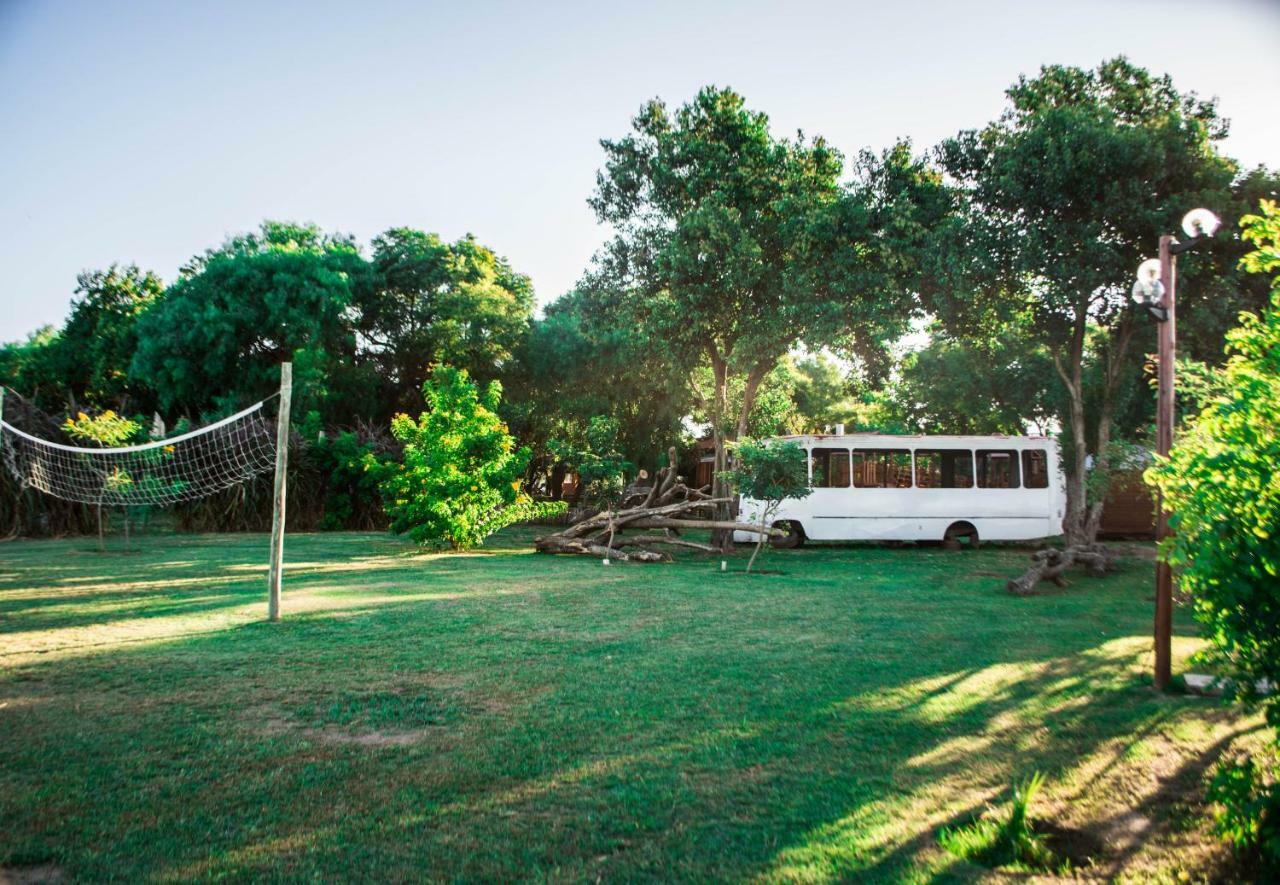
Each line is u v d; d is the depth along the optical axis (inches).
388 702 236.7
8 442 877.8
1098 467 789.2
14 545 806.5
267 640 323.9
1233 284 710.5
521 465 804.6
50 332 1972.2
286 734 207.2
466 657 296.8
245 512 1050.1
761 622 379.6
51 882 131.6
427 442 769.6
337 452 1114.1
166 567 600.1
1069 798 168.9
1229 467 154.3
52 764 183.9
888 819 157.4
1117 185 690.2
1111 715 226.2
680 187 840.3
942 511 855.7
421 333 1413.6
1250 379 162.4
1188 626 378.9
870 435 867.4
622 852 143.5
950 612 415.8
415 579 540.1
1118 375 819.4
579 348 1385.3
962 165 805.9
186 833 149.8
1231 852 144.7
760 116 843.4
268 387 1286.9
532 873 135.6
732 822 155.8
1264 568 148.1
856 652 311.0
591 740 203.8
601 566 652.1
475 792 170.4
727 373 941.8
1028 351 983.0
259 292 1283.2
